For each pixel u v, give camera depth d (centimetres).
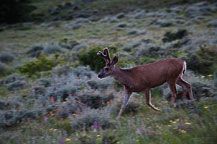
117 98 3020
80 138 2081
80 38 10369
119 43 7569
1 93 3959
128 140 2016
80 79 3662
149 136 2066
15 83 4247
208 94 2836
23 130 2539
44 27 15050
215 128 1945
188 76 3406
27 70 5231
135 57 4791
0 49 9269
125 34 9962
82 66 4447
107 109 2745
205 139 1856
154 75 2709
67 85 3438
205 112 2336
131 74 2739
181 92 2930
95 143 2006
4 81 4644
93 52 4672
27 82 4356
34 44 9700
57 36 11769
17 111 2902
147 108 2802
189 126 2108
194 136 1947
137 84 2717
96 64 4566
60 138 2195
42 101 3153
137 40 7912
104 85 3444
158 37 8194
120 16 14750
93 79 3612
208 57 4144
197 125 2070
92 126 2341
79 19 15750
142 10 15825
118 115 2656
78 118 2494
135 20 13088
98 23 14075
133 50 5869
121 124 2428
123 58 4728
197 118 2217
